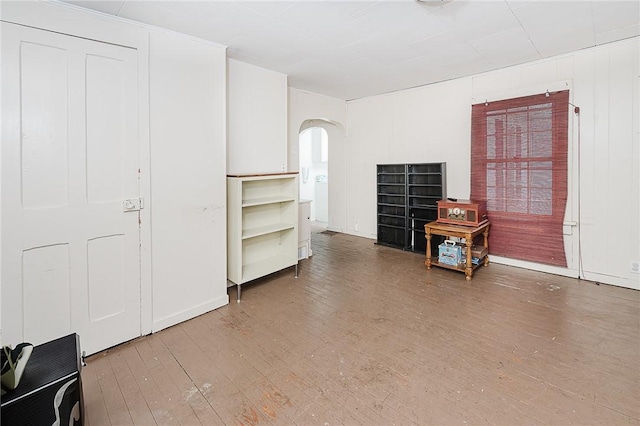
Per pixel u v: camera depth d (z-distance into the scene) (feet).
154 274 8.54
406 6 8.01
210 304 9.82
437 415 5.52
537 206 12.56
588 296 10.38
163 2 7.27
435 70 13.39
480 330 8.38
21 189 6.49
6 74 6.25
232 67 11.54
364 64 12.44
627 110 10.68
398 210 16.97
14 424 4.06
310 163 27.04
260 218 12.61
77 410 4.75
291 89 16.14
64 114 6.95
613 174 11.07
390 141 17.66
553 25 9.32
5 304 6.40
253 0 7.46
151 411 5.73
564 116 11.70
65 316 7.14
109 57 7.57
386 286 11.62
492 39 10.25
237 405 5.85
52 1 6.71
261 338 8.18
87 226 7.36
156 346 7.88
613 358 7.04
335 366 6.97
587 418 5.38
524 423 5.31
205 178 9.59
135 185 8.09
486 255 13.58
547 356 7.16
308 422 5.43
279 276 12.82
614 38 10.37
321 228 22.98
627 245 10.96
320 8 7.98
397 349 7.58
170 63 8.70
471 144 14.19
